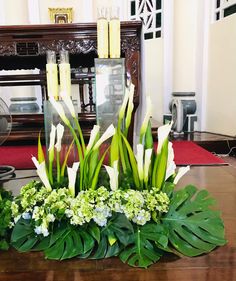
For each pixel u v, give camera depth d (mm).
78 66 2883
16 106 3713
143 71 1939
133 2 4156
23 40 1953
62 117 760
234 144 3119
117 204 671
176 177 782
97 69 943
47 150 830
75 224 659
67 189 702
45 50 1970
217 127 3514
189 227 699
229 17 3127
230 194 1030
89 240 649
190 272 589
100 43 951
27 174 1336
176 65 3754
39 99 4121
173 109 3748
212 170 1382
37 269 604
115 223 666
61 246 643
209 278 572
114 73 950
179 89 3777
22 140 2488
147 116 714
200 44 3664
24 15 3797
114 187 702
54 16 4160
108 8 967
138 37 1934
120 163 738
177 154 2412
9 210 697
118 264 614
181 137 3357
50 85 931
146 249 641
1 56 2006
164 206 697
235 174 1306
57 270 600
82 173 715
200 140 3156
